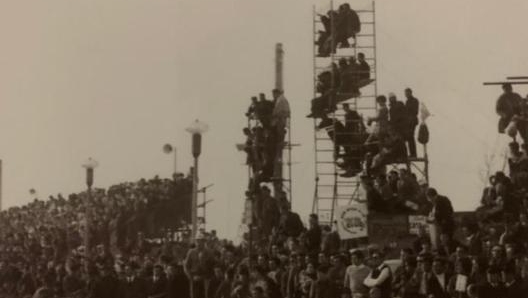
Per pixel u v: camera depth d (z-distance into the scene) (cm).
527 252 2291
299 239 2767
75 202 5091
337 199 3366
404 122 3138
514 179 2748
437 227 2409
